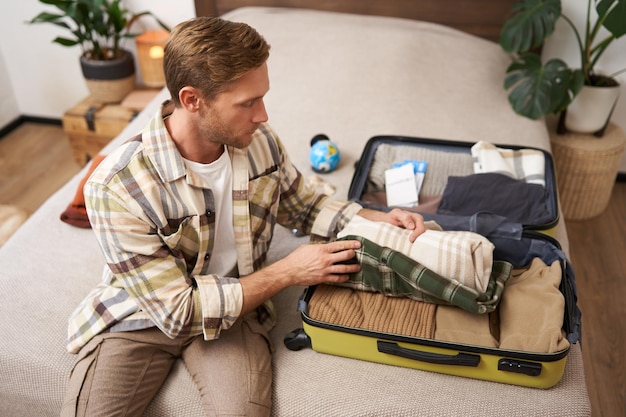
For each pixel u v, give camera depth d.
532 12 2.14
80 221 1.67
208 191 1.16
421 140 1.84
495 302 1.22
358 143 2.00
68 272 1.52
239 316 1.21
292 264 1.23
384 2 2.53
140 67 2.70
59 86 3.11
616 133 2.37
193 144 1.13
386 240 1.28
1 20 2.96
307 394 1.20
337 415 1.17
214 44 1.02
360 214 1.38
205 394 1.17
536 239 1.39
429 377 1.22
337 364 1.26
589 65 2.26
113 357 1.17
